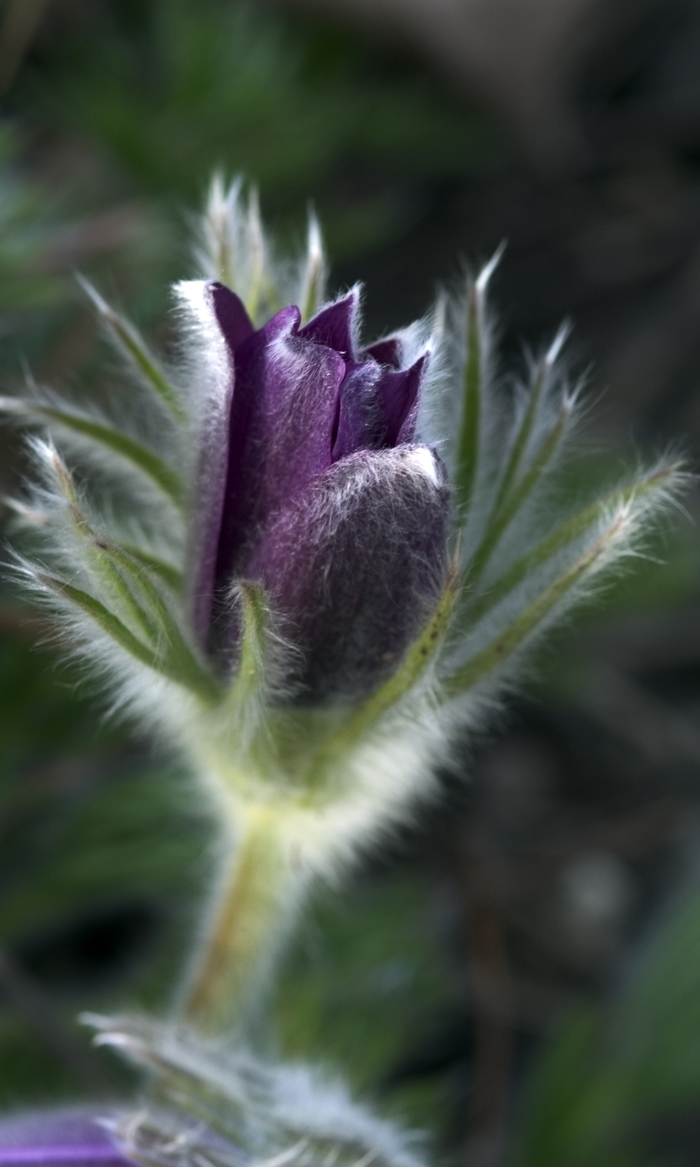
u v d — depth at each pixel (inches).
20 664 10.0
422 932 10.7
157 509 8.0
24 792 10.4
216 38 12.4
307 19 13.8
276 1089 8.3
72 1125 8.1
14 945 10.5
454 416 7.8
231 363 7.3
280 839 8.5
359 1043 10.3
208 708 7.8
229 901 8.7
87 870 10.3
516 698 12.4
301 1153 8.1
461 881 11.5
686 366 13.9
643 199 15.5
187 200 12.3
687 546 11.5
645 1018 10.8
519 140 15.2
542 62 15.0
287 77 12.8
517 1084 11.0
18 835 10.4
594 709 12.6
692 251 14.9
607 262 15.0
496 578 7.7
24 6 11.6
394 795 8.3
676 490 7.7
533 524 7.9
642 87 16.2
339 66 14.1
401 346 7.5
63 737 10.4
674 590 11.4
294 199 13.4
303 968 10.5
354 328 7.4
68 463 9.0
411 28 14.1
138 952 10.8
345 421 7.3
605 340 14.4
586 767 12.5
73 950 10.8
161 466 7.9
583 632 11.6
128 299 10.8
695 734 12.6
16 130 12.6
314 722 7.8
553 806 12.3
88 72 12.9
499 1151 10.6
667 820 11.9
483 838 11.9
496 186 15.4
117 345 7.8
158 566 7.8
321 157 13.2
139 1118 8.0
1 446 9.8
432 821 11.8
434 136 14.7
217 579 7.5
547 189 15.5
